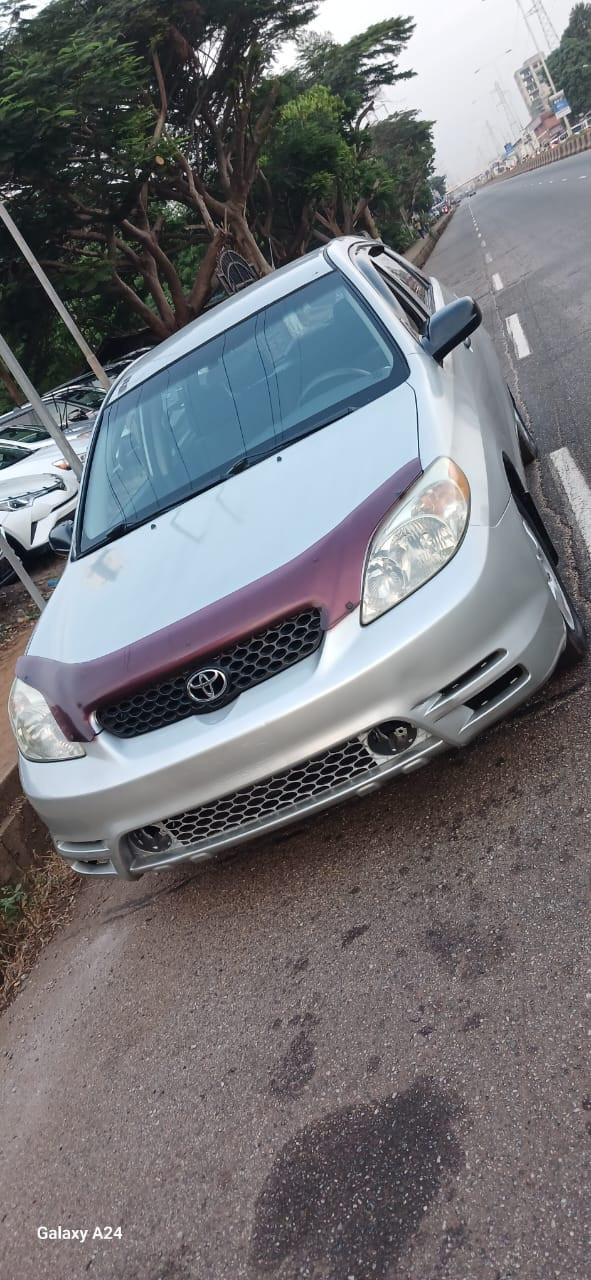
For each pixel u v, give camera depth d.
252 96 26.17
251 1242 2.03
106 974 3.22
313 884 3.00
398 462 2.79
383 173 44.22
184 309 24.14
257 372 3.65
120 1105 2.61
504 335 10.53
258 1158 2.21
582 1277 1.63
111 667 2.79
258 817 2.75
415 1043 2.25
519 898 2.50
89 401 13.77
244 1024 2.63
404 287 4.35
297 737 2.56
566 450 5.50
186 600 2.80
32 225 19.25
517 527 2.78
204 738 2.62
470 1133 1.98
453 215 92.62
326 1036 2.42
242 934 2.98
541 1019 2.13
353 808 3.22
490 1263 1.73
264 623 2.59
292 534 2.77
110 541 3.46
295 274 4.09
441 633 2.52
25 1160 2.62
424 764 2.67
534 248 18.31
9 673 6.68
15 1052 3.12
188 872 3.52
